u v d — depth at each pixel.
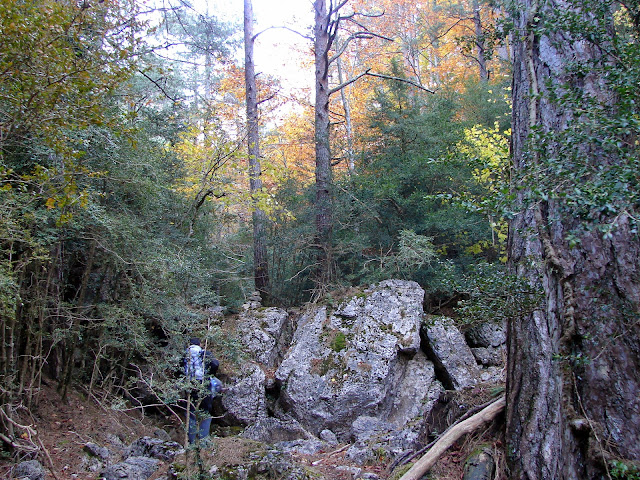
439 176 10.30
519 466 3.72
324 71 11.61
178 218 8.68
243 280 10.09
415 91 17.17
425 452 4.80
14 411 5.21
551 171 2.39
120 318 6.42
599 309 2.67
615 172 2.04
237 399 7.24
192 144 8.86
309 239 9.87
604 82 3.17
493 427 4.50
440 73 19.77
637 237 2.68
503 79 14.84
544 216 3.23
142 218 7.20
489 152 9.19
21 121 3.65
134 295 6.52
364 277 9.80
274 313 8.94
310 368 7.42
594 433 2.48
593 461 2.46
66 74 3.45
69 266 7.19
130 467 4.63
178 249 7.66
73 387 6.66
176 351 6.80
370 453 5.26
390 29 20.19
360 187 10.39
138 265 6.51
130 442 6.04
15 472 4.37
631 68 2.51
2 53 3.21
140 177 6.65
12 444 4.64
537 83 3.64
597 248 2.78
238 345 7.44
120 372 7.37
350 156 12.00
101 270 7.26
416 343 7.60
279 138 15.59
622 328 2.57
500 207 2.33
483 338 8.20
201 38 9.40
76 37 3.64
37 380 6.14
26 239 4.32
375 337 7.66
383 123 11.61
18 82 3.39
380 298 8.34
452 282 3.58
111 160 6.11
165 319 6.94
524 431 3.73
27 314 5.47
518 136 3.90
